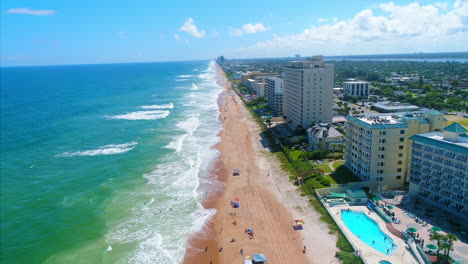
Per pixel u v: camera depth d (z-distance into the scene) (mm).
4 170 107938
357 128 95500
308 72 141875
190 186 98062
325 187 90812
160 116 194375
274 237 73188
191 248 70125
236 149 133250
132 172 107438
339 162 108812
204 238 73625
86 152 126562
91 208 84562
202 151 130250
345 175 97500
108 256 67000
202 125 173500
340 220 77250
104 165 113188
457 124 77250
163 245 71062
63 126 167250
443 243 59344
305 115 146750
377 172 90125
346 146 104125
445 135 78562
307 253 67000
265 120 175625
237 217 82062
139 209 84812
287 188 96500
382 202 83062
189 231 76062
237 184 100688
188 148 132750
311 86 143625
